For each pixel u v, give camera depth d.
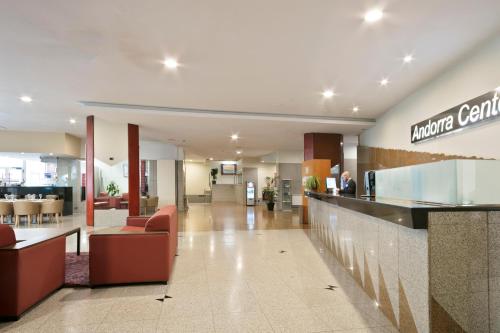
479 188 2.31
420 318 2.13
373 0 3.09
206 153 15.75
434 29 3.68
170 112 7.13
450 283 2.03
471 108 4.39
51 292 3.30
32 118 7.99
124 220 8.05
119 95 6.11
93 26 3.53
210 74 5.02
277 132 9.72
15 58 4.34
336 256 4.77
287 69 4.84
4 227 2.96
